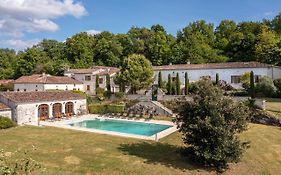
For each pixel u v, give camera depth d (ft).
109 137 97.45
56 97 146.92
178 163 71.61
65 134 102.53
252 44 261.65
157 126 124.47
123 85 190.08
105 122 136.77
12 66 350.43
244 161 76.02
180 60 275.18
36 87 205.26
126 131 115.14
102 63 339.57
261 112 122.21
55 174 52.08
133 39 359.46
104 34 389.80
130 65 186.09
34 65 314.55
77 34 380.99
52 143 88.69
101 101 184.03
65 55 354.74
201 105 67.77
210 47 295.48
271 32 272.72
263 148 88.02
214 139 64.95
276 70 173.88
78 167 67.21
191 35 308.19
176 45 287.48
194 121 68.28
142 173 64.69
